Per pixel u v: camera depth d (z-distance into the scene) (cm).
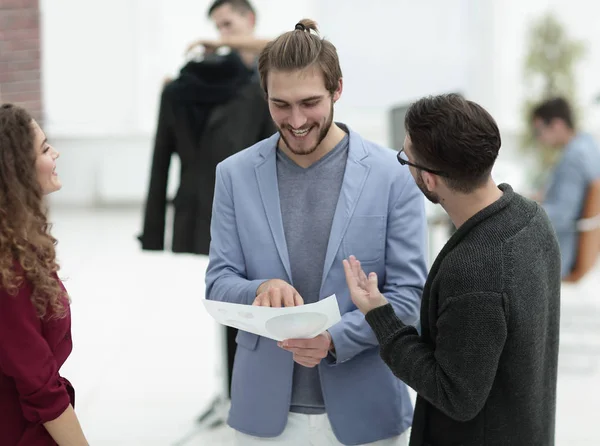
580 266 409
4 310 142
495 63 755
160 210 300
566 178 407
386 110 770
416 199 175
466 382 133
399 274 172
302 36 159
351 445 174
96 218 763
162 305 504
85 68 747
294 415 179
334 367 173
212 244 184
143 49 748
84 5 736
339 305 172
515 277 134
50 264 149
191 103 283
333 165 176
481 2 750
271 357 177
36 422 148
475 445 143
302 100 158
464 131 135
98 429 322
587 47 700
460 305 133
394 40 761
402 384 182
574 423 329
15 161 145
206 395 359
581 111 682
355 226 172
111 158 779
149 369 392
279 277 175
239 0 305
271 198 176
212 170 281
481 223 138
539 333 139
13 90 734
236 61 281
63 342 156
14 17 722
